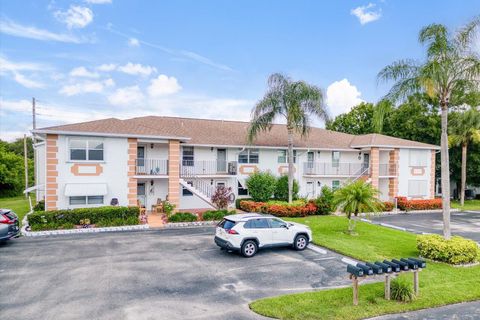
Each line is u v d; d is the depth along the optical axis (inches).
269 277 440.5
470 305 361.1
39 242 616.4
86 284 403.2
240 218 553.3
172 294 376.2
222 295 375.6
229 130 1186.6
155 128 994.7
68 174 795.4
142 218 800.3
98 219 744.3
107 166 831.7
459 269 478.9
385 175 1232.8
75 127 813.2
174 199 904.9
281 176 1117.7
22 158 1903.3
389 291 365.4
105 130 826.8
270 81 987.3
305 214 951.6
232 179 1090.1
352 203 684.7
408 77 605.9
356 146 1232.8
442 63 556.7
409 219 987.3
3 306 338.3
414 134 1585.9
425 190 1290.6
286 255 551.5
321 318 315.0
